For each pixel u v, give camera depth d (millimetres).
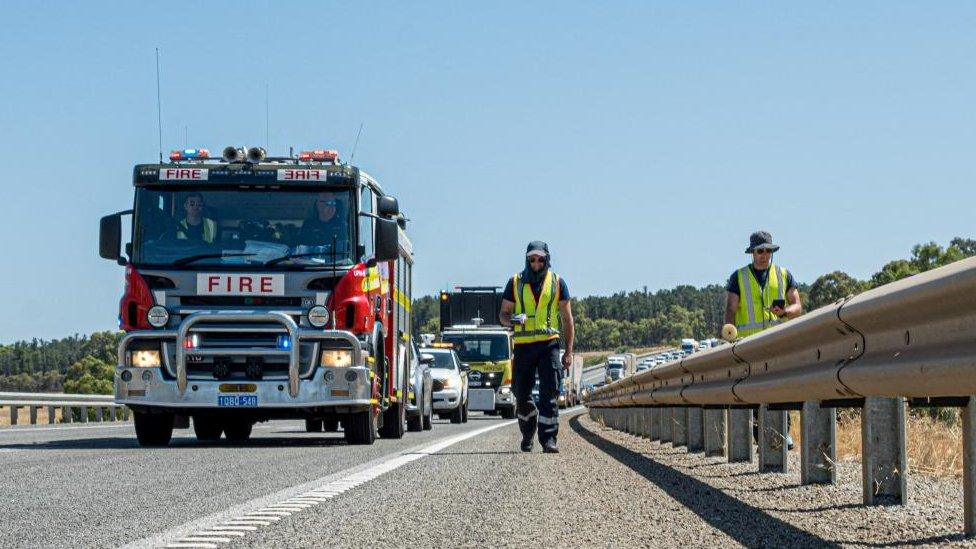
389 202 14484
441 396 30875
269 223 14102
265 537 5293
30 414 25391
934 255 87562
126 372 13742
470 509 6469
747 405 9672
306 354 13797
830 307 6277
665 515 6266
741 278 11688
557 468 9828
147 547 4961
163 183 14086
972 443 5324
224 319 13680
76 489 7719
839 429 13180
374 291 14609
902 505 6535
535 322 12516
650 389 15016
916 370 5039
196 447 13945
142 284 13820
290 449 13312
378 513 6250
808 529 5746
